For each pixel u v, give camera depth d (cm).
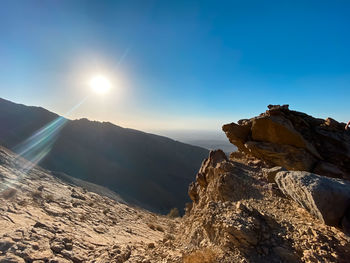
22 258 766
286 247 604
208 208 887
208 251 675
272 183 1079
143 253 1023
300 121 1432
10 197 1683
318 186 645
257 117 1502
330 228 621
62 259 843
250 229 665
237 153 1780
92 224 1666
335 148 1287
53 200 2050
